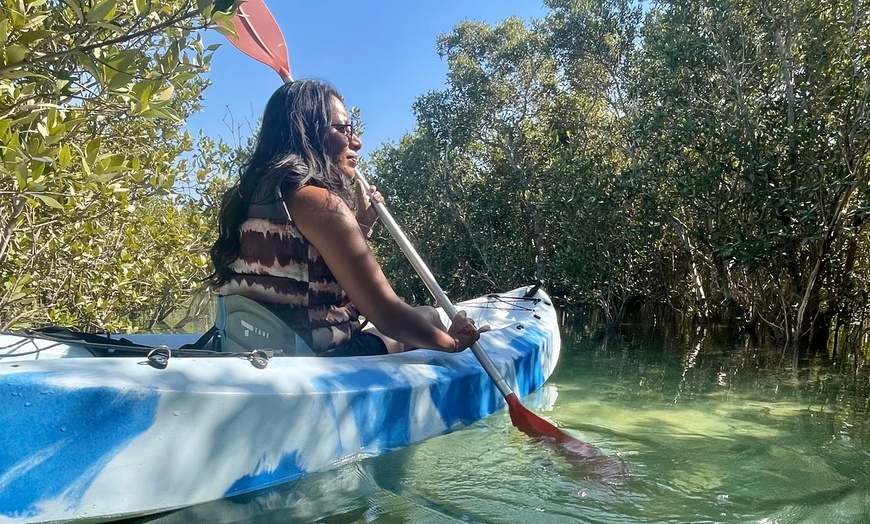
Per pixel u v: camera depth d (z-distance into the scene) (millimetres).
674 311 8188
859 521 1381
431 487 1512
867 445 2023
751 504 1466
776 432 2197
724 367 3902
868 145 5082
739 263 5645
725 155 5551
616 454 1852
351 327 1965
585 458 1770
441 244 11141
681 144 5828
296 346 1771
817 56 5176
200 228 5133
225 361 1483
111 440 1162
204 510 1271
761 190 5270
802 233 5348
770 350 4922
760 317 6086
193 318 6281
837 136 4953
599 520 1340
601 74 11016
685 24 6043
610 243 7520
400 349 2254
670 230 7375
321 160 1837
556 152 8094
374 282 1766
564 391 2945
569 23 10523
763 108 5730
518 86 11570
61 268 4016
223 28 1487
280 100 1828
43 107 1743
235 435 1333
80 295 4000
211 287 1918
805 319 5730
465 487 1520
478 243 10508
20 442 1077
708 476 1666
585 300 7809
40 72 1695
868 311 5734
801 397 2920
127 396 1183
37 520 1082
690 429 2217
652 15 9422
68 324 3643
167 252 4965
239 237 1781
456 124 11203
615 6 10250
